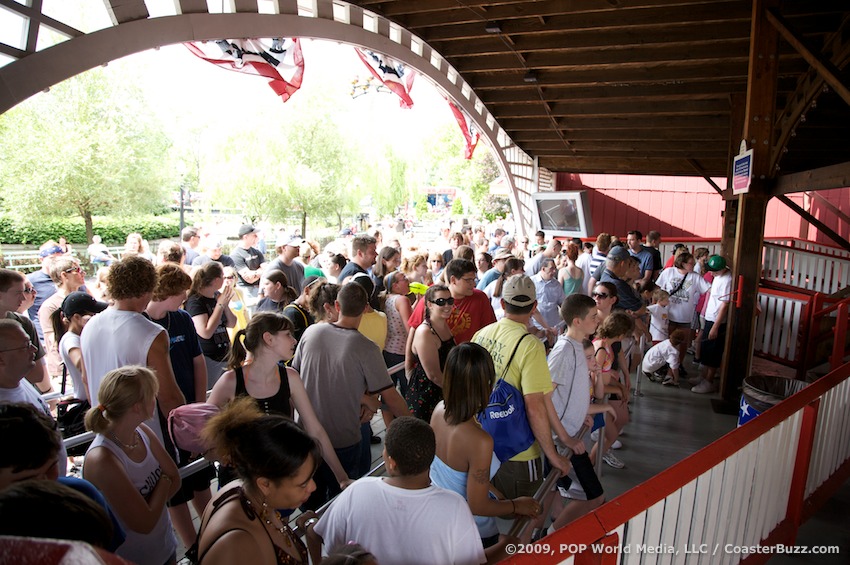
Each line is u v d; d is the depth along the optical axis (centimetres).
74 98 2267
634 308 624
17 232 2380
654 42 941
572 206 1553
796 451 364
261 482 170
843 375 407
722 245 1109
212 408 266
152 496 238
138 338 294
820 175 540
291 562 176
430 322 390
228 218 2459
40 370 397
